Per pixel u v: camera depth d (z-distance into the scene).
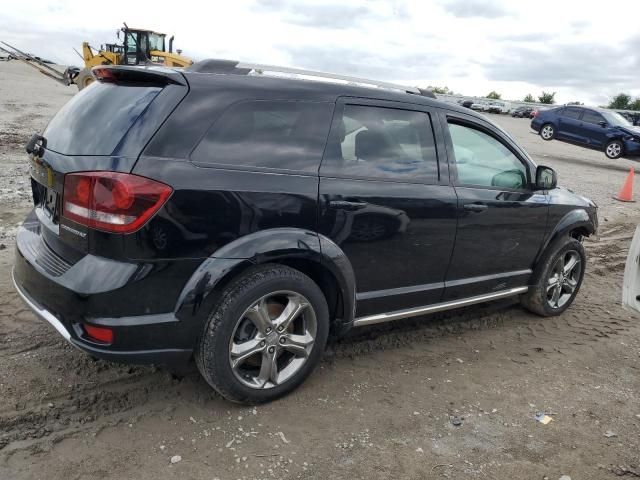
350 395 3.36
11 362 3.37
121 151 2.63
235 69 3.09
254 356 3.17
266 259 2.91
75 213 2.66
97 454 2.67
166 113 2.73
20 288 3.11
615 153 18.14
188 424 2.95
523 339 4.45
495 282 4.30
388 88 3.64
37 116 16.08
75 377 3.27
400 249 3.52
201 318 2.81
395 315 3.69
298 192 3.02
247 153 2.93
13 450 2.64
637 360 4.21
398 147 3.56
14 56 23.52
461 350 4.15
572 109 19.75
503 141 4.25
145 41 21.09
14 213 6.48
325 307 3.24
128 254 2.59
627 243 7.92
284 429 2.97
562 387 3.69
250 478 2.59
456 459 2.85
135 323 2.64
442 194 3.67
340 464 2.74
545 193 4.57
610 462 2.93
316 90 3.22
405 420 3.15
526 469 2.81
